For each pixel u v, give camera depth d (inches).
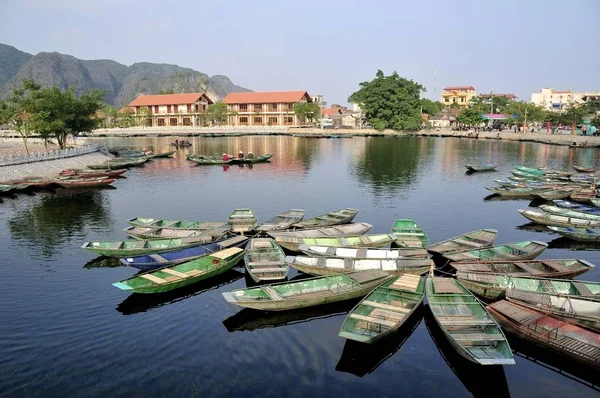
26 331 652.1
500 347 553.6
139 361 585.9
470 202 1483.8
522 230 1163.3
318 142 3919.8
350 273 781.3
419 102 4626.0
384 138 4318.4
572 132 3668.8
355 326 608.1
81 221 1245.7
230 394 527.8
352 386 542.0
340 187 1761.8
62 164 2143.2
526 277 755.4
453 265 817.5
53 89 2466.8
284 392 531.5
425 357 599.2
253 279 780.6
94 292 779.4
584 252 996.6
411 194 1615.4
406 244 958.4
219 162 2434.8
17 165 1893.5
